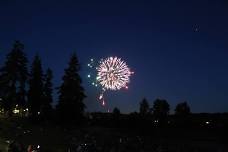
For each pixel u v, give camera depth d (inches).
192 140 2363.4
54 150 1565.0
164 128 2819.9
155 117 3024.1
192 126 2864.2
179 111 3080.7
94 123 2736.2
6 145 1446.9
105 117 2844.5
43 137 1888.5
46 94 2566.4
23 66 2432.3
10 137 1752.0
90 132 2236.7
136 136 2301.9
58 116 2388.0
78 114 2395.4
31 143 1665.8
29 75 2465.6
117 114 2837.1
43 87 2564.0
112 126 2723.9
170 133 2608.3
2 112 2450.8
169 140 2283.5
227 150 2073.1
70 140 1862.7
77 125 2396.7
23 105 2432.3
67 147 1678.2
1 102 2378.2
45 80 2598.4
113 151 1610.5
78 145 1676.9
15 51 2428.6
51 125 2346.2
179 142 2209.6
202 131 2699.3
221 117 2901.1
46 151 1504.7
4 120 2298.2
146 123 2842.0
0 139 1625.2
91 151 1576.0
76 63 2431.1
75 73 2422.5
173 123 2940.5
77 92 2401.6
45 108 2527.1
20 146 1262.3
